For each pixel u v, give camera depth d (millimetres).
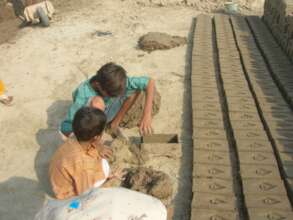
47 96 6059
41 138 5047
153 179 3996
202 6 10227
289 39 6742
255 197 3707
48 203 2516
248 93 5605
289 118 4953
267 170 4062
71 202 2324
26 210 3906
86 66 6984
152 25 8953
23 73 6828
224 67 6434
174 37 7883
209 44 7473
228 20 8742
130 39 8133
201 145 4488
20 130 5223
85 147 3404
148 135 4660
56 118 5461
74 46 7863
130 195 2340
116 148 4438
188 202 3916
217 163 4207
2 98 5789
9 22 9562
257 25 8414
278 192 3770
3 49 7902
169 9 10133
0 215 3854
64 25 9070
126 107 4762
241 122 4906
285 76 6023
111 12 9930
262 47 7176
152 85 4445
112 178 3998
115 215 2158
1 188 4195
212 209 3598
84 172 3348
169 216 3525
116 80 3885
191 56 7195
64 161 3385
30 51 7715
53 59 7328
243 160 4219
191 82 6004
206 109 5230
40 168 4492
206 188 3867
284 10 7098
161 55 7309
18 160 4648
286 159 4184
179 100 5797
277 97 5465
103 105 4059
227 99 5438
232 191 3834
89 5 10531
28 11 8969
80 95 4191
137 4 10500
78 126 3217
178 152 4516
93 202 2240
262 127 4797
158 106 5398
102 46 7816
